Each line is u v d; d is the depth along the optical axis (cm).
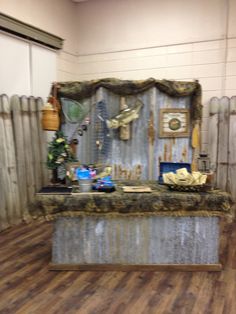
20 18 398
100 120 357
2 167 368
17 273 266
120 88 353
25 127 400
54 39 463
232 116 421
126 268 269
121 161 368
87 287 243
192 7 449
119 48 498
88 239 268
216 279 255
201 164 316
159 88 360
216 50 443
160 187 292
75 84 355
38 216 261
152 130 362
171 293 234
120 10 491
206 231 266
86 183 272
